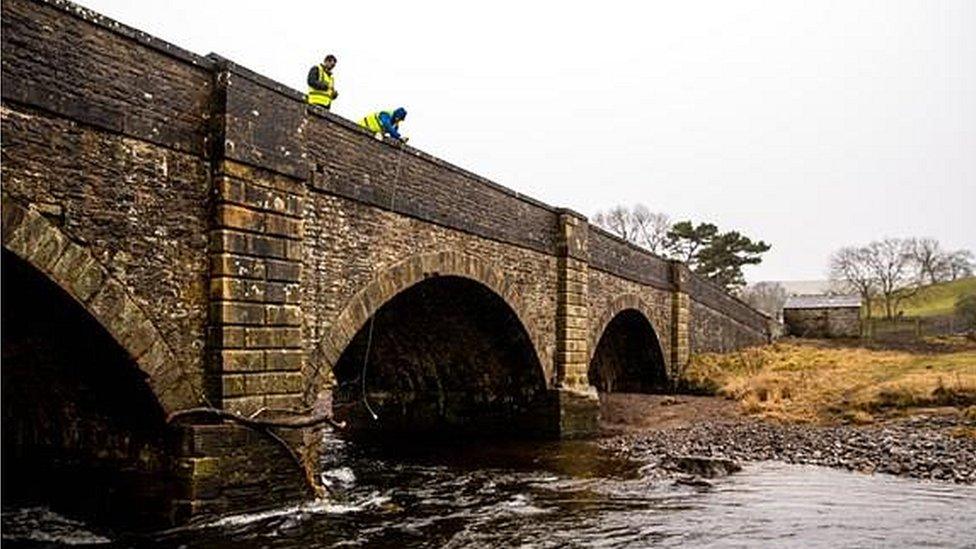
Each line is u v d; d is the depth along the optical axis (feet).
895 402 81.92
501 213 65.36
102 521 38.40
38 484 41.24
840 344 163.84
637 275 99.66
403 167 51.72
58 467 40.65
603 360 115.85
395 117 60.95
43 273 30.27
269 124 39.78
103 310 32.42
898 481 52.11
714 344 140.67
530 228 71.00
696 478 53.67
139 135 34.17
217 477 35.86
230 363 36.96
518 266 68.74
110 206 33.06
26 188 29.84
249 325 38.09
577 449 68.85
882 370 100.42
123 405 36.88
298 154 41.50
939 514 41.65
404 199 51.62
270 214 39.68
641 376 115.44
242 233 38.01
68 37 31.37
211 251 37.37
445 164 56.54
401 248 51.55
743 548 34.65
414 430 84.53
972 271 288.92
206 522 35.24
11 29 29.25
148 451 37.01
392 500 46.03
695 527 38.83
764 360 121.49
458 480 54.08
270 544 34.24
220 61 37.68
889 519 40.45
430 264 54.54
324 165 44.37
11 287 32.01
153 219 34.91
